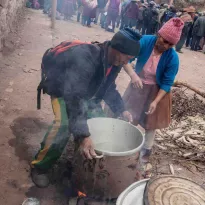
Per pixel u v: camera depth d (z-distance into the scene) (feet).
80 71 7.07
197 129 13.78
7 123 11.76
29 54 20.74
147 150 10.20
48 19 36.47
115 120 8.50
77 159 7.68
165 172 10.50
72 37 28.76
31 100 14.07
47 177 8.69
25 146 10.50
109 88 8.91
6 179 8.85
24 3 40.27
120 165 7.27
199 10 71.97
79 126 6.98
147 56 9.08
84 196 7.78
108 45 7.23
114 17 37.68
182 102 15.69
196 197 6.10
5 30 21.18
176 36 8.36
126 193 6.42
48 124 12.25
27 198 8.11
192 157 11.62
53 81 8.15
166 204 5.80
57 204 8.16
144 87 9.41
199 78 24.35
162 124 9.66
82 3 37.70
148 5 35.88
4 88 14.79
